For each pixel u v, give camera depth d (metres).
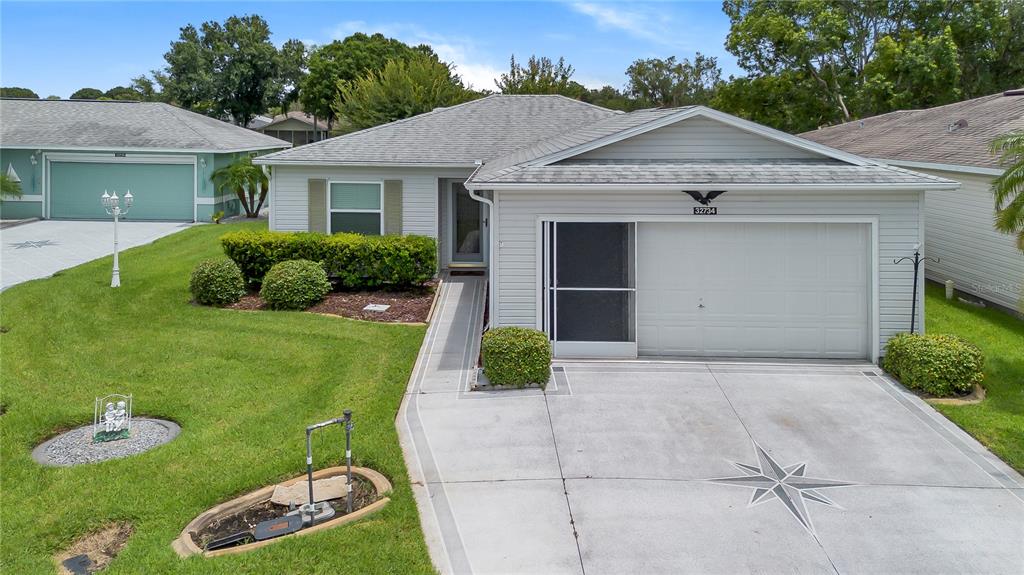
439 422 8.42
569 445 7.80
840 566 5.54
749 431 8.20
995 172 13.08
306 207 16.83
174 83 48.59
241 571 5.34
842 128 26.95
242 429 7.96
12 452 7.34
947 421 8.54
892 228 10.69
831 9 35.44
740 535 5.98
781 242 10.92
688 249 10.99
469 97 36.44
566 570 5.46
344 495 6.62
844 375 10.22
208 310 13.38
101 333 11.77
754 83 36.72
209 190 25.09
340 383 9.55
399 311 13.52
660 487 6.84
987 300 13.98
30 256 18.16
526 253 10.94
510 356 9.56
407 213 16.86
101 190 25.08
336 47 51.50
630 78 61.81
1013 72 34.22
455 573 5.42
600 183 10.48
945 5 33.91
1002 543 5.88
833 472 7.20
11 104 27.16
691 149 11.79
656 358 11.01
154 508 6.25
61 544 5.75
